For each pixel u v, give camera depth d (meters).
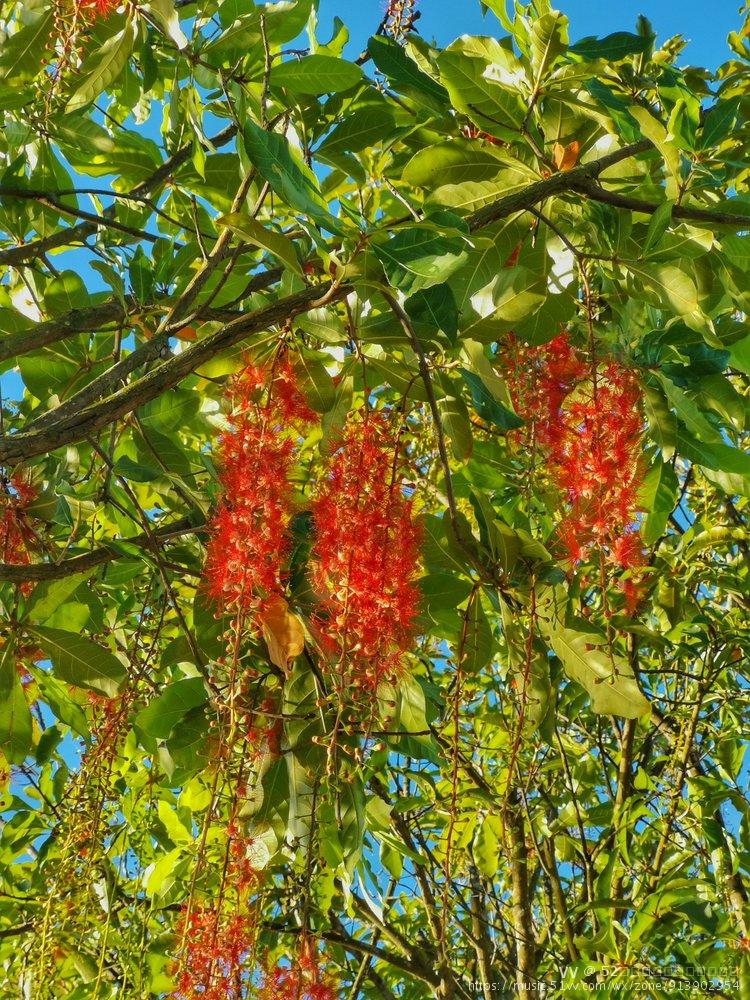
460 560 2.09
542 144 2.22
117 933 2.87
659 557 3.82
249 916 1.90
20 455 1.60
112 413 1.65
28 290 2.85
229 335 1.67
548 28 1.95
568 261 2.19
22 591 2.32
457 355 1.78
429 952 4.61
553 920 4.84
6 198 2.71
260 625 1.91
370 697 1.79
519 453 2.13
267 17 2.13
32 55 2.34
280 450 1.87
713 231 2.05
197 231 2.25
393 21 2.96
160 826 3.43
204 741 2.25
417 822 3.83
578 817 3.94
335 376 2.10
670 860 3.83
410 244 1.54
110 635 2.83
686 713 4.31
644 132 1.92
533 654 2.07
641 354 2.06
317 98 2.61
